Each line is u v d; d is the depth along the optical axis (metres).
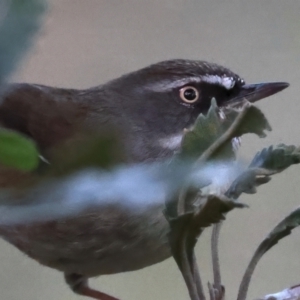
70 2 1.22
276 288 1.23
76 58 1.23
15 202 0.91
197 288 1.05
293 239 1.23
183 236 0.93
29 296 1.20
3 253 1.20
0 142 0.51
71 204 0.88
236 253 1.23
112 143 0.66
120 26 1.23
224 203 0.87
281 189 1.23
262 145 1.22
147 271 1.23
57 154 0.82
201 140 0.87
